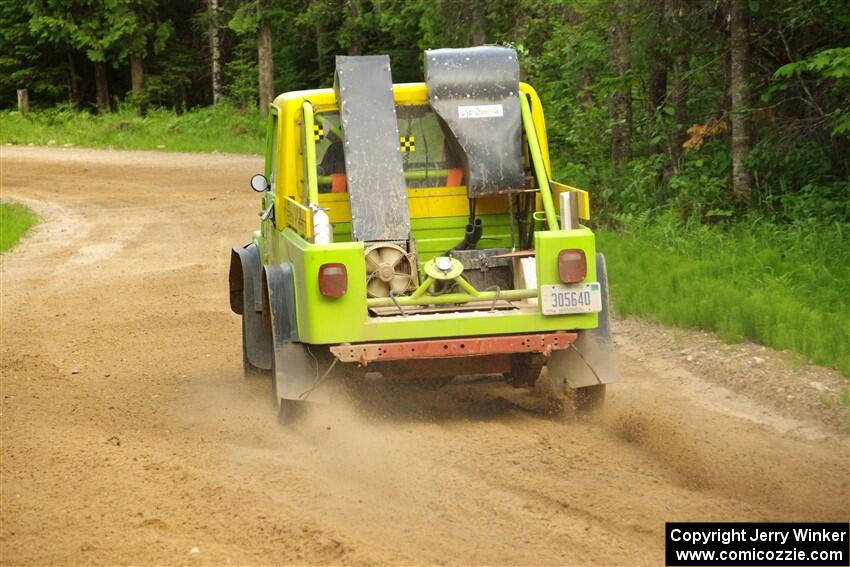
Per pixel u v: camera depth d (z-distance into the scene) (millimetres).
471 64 16688
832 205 29156
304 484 13086
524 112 16688
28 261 37938
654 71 38469
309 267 14578
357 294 14633
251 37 100938
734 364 18609
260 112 90250
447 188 17000
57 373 20906
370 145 16188
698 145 33000
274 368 16000
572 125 44156
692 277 25000
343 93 16391
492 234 17094
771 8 30641
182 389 19344
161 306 28547
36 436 15805
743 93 30953
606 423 15688
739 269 25359
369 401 17047
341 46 89250
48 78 103000
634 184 35562
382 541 11094
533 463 13516
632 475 12992
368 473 13406
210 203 53438
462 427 15430
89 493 12953
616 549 10703
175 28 106812
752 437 14539
